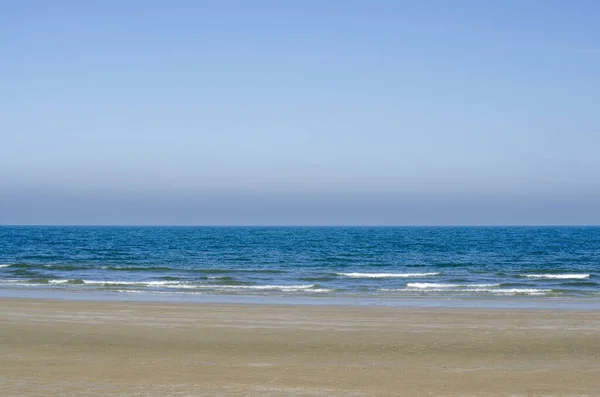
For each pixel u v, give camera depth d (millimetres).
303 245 88000
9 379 11016
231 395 10148
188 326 17688
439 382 11336
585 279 39125
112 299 25375
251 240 107562
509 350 14750
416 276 41000
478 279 38844
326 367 12625
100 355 13602
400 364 13039
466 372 12250
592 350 14797
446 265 51469
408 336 16469
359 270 46406
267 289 30188
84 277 38031
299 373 11992
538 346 15250
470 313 20656
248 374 11836
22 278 36281
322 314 20156
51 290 29156
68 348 14430
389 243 95562
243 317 19406
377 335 16578
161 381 11102
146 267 45656
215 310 20906
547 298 27031
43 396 9836
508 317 19797
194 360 13195
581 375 12008
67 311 20375
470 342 15695
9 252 66375
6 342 15117
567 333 16969
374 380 11461
